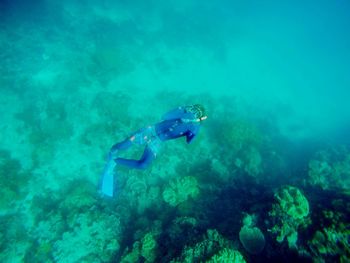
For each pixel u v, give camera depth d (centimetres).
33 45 1427
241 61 2444
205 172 1128
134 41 1838
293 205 720
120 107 1279
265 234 759
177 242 754
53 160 1080
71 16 1750
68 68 1395
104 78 1438
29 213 938
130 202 1004
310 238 686
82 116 1223
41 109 1191
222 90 1895
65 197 984
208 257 617
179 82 1747
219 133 1378
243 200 966
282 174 1314
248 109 1817
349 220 675
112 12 2059
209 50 2161
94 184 1080
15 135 1094
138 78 1588
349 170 1287
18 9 1555
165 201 976
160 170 1145
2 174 952
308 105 2342
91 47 1592
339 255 627
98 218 881
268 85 2328
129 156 1159
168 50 1966
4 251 798
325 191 952
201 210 920
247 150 1295
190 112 479
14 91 1210
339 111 2397
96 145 1162
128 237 881
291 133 1900
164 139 494
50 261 805
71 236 829
